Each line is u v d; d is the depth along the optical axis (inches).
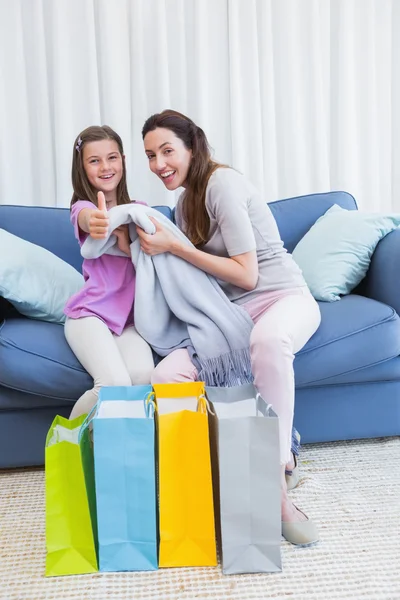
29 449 66.6
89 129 72.1
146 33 104.6
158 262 62.9
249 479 46.2
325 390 69.3
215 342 60.8
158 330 63.7
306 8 109.7
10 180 102.5
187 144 67.2
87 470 48.6
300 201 92.4
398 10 116.3
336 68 114.2
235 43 106.6
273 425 46.0
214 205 64.7
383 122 117.4
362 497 58.7
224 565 46.3
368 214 82.2
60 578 46.7
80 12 101.0
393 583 44.3
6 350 61.4
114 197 74.4
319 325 66.3
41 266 73.0
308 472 65.0
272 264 66.2
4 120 100.9
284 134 112.5
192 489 47.2
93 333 61.4
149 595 44.0
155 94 105.6
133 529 47.3
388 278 72.9
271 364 54.4
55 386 62.2
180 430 47.0
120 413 52.2
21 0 100.1
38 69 101.1
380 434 71.3
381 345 66.2
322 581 44.9
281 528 51.4
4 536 53.4
